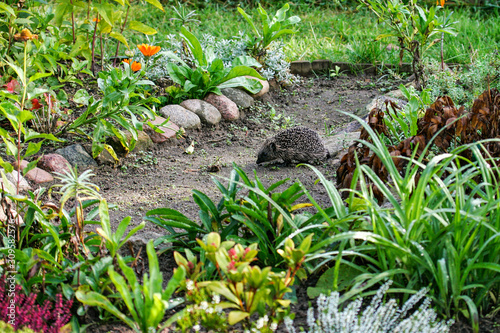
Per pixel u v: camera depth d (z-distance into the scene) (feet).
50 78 18.88
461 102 21.65
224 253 8.00
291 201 11.36
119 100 17.88
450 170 10.11
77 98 18.19
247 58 24.30
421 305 8.70
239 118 23.52
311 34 33.50
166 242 11.47
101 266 9.42
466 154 12.50
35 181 15.74
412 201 9.10
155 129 18.04
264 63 26.81
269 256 10.58
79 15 29.55
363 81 27.68
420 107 18.44
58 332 8.35
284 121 23.66
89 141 18.65
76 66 19.58
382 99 22.58
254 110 24.40
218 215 11.32
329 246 10.50
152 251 8.50
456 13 35.22
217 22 34.60
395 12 23.79
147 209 14.62
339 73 28.63
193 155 19.63
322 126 23.12
